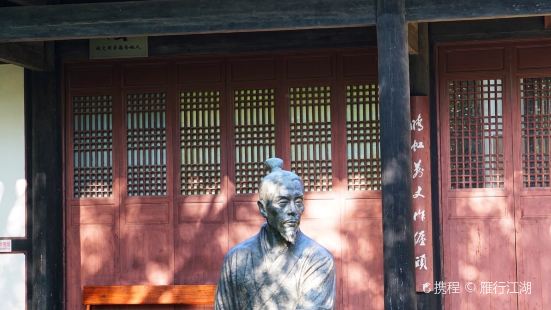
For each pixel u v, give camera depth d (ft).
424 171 37.83
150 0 33.09
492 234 38.45
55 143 41.22
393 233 30.81
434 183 38.55
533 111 38.34
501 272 38.34
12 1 35.12
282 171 19.65
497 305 38.42
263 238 19.74
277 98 40.11
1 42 35.68
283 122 40.04
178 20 32.83
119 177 41.22
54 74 41.11
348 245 39.40
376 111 39.40
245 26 32.45
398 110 31.09
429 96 38.47
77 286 41.32
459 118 38.78
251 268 19.51
